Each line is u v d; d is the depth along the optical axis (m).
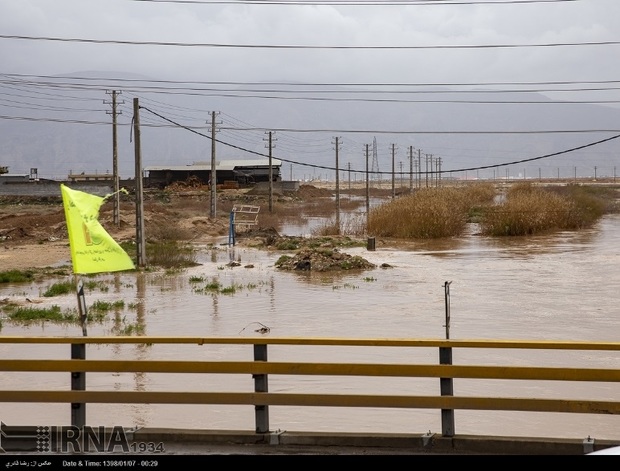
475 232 57.69
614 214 82.31
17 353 17.28
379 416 12.29
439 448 8.11
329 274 33.81
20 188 94.44
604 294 26.69
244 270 35.69
